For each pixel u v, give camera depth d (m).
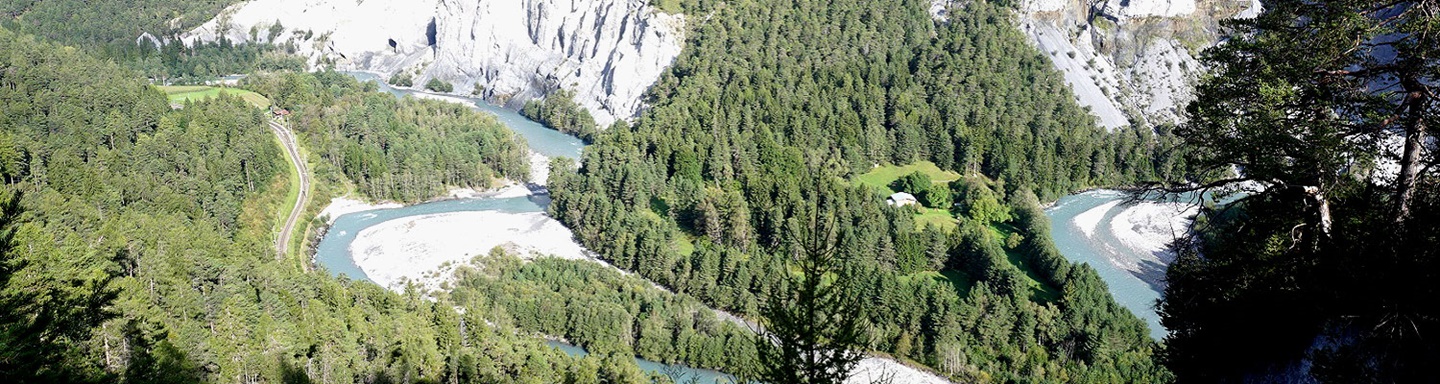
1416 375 29.05
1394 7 35.44
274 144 186.62
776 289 32.94
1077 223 171.50
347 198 186.75
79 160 137.88
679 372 112.00
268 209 165.00
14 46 182.25
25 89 166.75
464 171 197.62
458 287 134.88
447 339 101.25
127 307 74.12
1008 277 128.75
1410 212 32.72
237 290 98.88
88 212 116.88
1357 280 30.86
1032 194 178.62
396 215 180.00
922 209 178.12
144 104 175.75
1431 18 31.67
